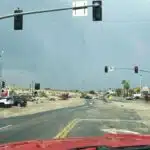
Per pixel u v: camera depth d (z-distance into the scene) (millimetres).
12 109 70625
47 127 33000
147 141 5586
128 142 5500
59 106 90312
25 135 26828
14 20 34000
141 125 36188
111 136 6074
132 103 119562
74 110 68750
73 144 5348
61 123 37312
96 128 31516
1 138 24922
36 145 5176
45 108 77625
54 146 5164
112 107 85062
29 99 123438
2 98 76125
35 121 40812
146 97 141250
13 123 38219
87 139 5797
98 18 31719
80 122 38406
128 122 39656
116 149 5023
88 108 78688
